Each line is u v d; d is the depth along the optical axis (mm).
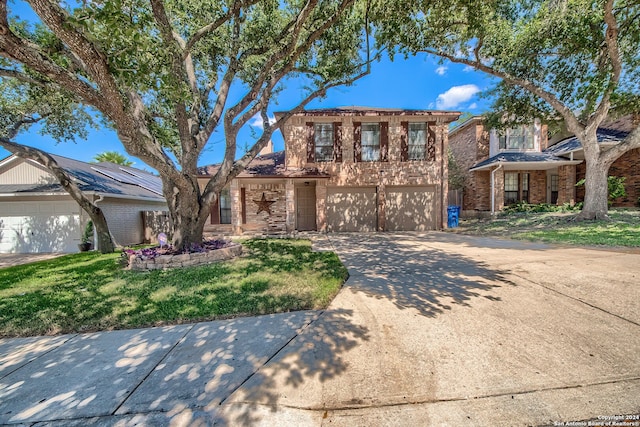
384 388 2059
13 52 3283
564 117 10289
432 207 12383
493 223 12531
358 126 12000
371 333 2867
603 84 8938
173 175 5953
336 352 2537
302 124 11852
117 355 2625
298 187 12492
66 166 11312
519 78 10305
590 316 3105
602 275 4406
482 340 2672
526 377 2131
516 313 3234
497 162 13258
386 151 12078
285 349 2615
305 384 2129
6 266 7551
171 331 3090
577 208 12477
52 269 6414
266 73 6840
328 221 12219
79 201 8539
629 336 2676
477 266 5336
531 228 10336
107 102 4199
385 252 7109
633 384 2023
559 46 9328
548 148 15281
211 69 8492
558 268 4902
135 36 3355
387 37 7340
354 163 12031
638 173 12484
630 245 6516
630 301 3443
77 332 3164
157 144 5973
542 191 15234
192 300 3910
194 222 6930
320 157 12062
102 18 3139
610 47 8586
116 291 4418
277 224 11891
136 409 1920
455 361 2355
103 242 8969
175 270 5660
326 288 4234
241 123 7266
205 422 1788
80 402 2012
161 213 12422
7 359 2617
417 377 2166
